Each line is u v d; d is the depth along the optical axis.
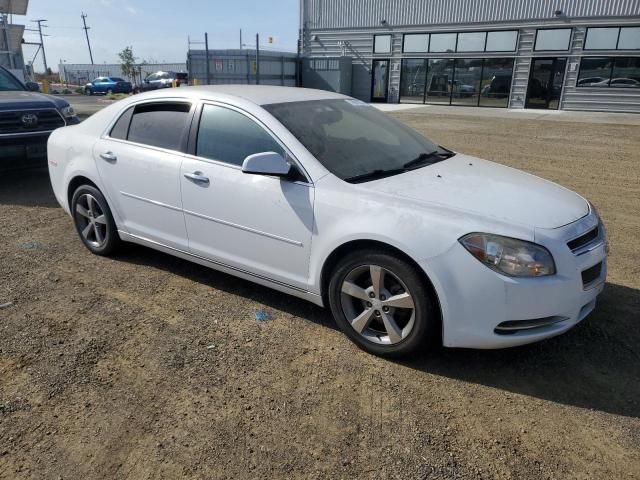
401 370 3.16
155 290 4.20
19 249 5.06
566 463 2.44
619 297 4.08
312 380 3.06
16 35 19.61
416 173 3.57
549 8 22.20
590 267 3.04
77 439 2.57
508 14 23.16
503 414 2.78
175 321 3.71
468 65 24.73
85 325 3.64
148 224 4.36
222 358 3.26
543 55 22.80
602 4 21.12
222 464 2.43
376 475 2.37
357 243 3.22
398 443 2.56
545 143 12.48
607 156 10.62
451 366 3.20
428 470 2.40
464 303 2.90
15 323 3.65
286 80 28.97
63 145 4.94
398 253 3.06
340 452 2.50
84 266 4.68
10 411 2.76
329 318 3.78
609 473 2.38
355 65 27.97
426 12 25.08
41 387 2.96
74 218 5.01
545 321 2.93
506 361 3.25
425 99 26.31
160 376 3.08
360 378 3.08
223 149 3.81
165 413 2.76
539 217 3.03
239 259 3.82
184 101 4.11
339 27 27.70
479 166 4.00
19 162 7.16
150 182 4.21
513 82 23.80
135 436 2.60
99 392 2.93
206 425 2.68
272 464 2.43
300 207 3.38
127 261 4.80
